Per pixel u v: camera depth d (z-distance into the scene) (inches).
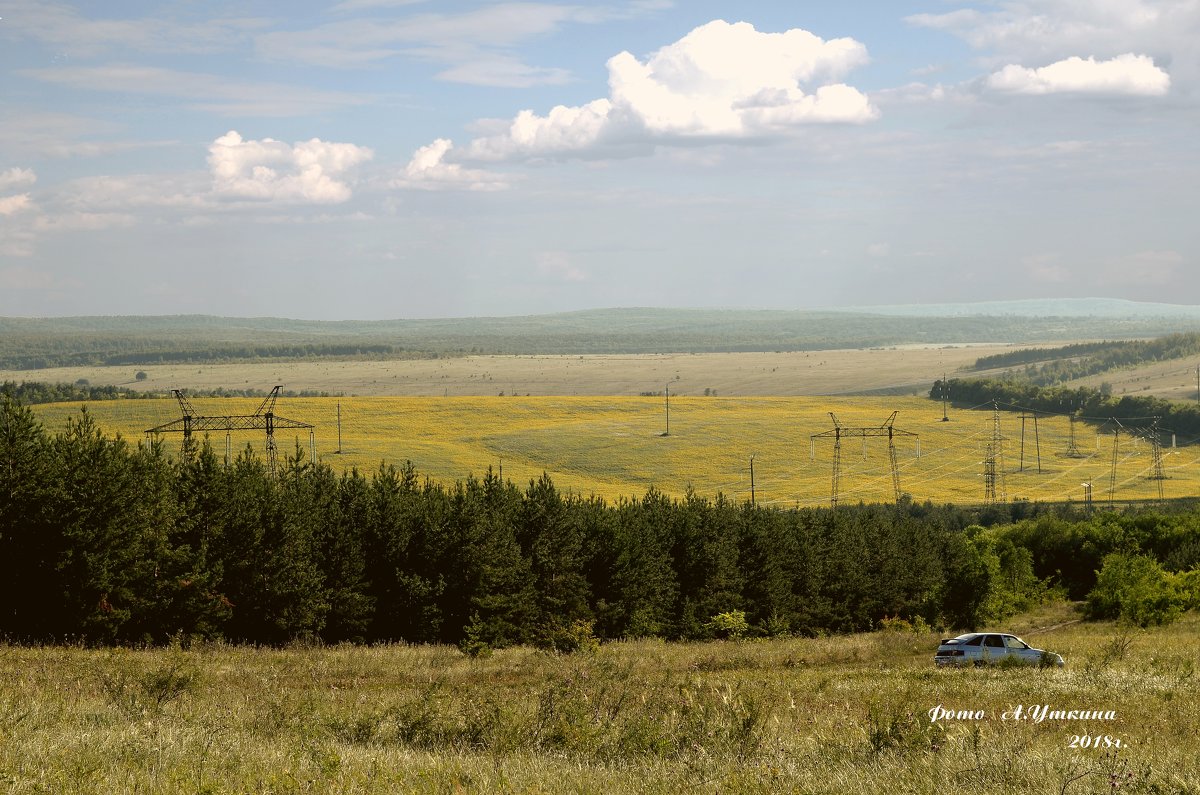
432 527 2107.5
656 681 1134.4
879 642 2028.8
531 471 6486.2
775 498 6033.5
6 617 1624.0
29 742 597.3
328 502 2166.6
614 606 2404.0
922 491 6392.7
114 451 1812.3
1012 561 3255.4
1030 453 7795.3
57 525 1616.6
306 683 1148.5
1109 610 2659.9
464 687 1093.8
